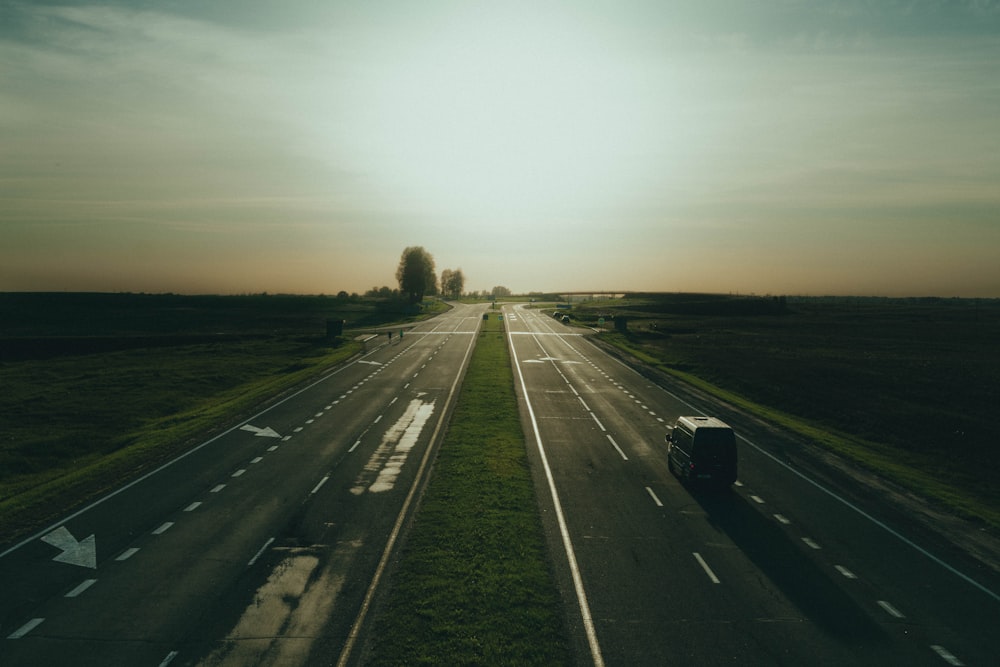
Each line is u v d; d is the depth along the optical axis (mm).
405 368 61781
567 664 13734
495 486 25766
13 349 77250
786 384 55875
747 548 20438
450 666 13547
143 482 26484
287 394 47875
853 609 16516
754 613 16172
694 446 25906
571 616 15859
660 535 21375
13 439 36375
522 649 14219
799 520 23125
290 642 14438
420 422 38406
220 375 58625
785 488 26906
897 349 86938
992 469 33969
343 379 55062
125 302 163875
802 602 16859
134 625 15117
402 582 17438
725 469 25719
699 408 44312
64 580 17500
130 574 17906
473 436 34188
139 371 60688
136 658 13734
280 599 16469
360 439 34125
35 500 24062
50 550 19531
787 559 19656
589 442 34375
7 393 50000
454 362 66188
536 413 42031
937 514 24188
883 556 20062
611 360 69750
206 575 17859
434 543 20047
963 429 41531
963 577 18656
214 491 25359
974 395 52500
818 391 53062
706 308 179125
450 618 15531
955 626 15750
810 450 33469
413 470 28406
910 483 27719
